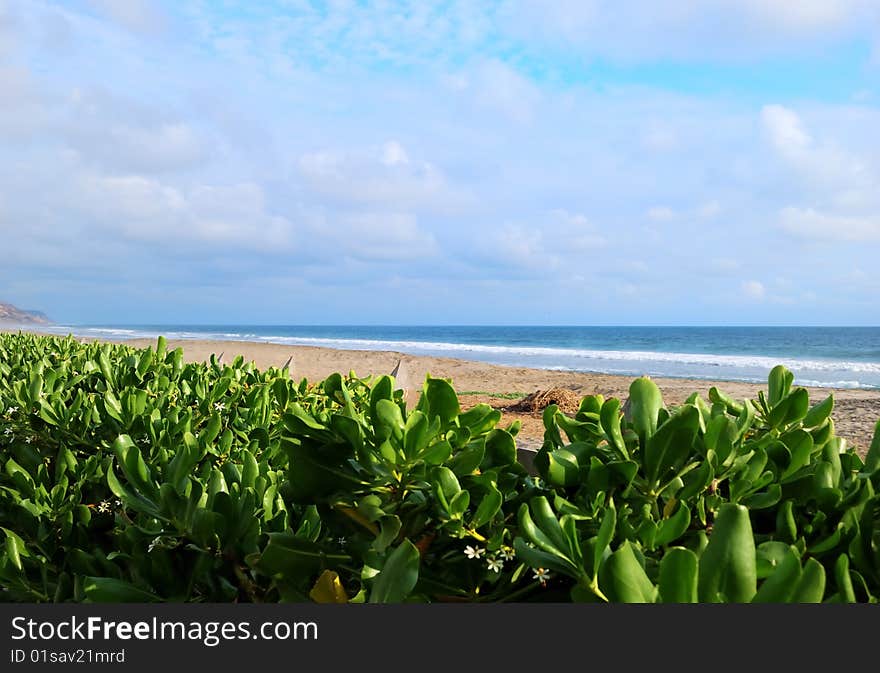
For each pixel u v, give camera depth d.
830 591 1.33
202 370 4.39
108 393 2.93
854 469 1.74
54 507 2.38
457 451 1.61
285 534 1.51
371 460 1.51
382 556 1.47
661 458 1.48
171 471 1.96
